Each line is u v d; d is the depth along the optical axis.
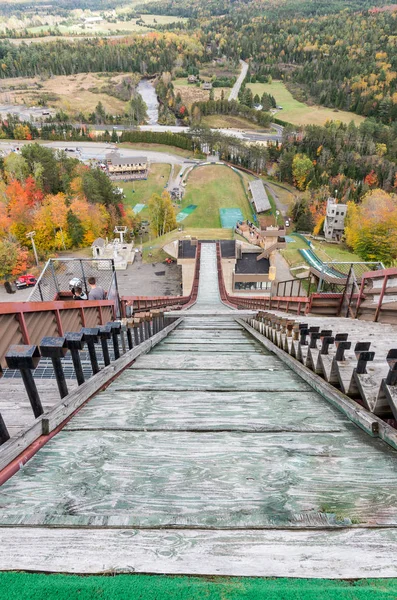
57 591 1.05
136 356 4.51
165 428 2.15
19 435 1.80
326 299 10.03
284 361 4.22
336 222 59.94
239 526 1.31
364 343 2.61
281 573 1.10
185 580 1.08
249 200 77.12
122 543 1.23
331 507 1.44
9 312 3.80
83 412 2.42
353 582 1.07
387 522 1.34
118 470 1.72
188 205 72.50
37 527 1.31
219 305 19.62
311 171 84.75
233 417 2.34
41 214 47.72
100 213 54.56
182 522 1.33
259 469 1.73
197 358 4.50
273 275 30.56
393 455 1.83
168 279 35.16
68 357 6.56
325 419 2.29
